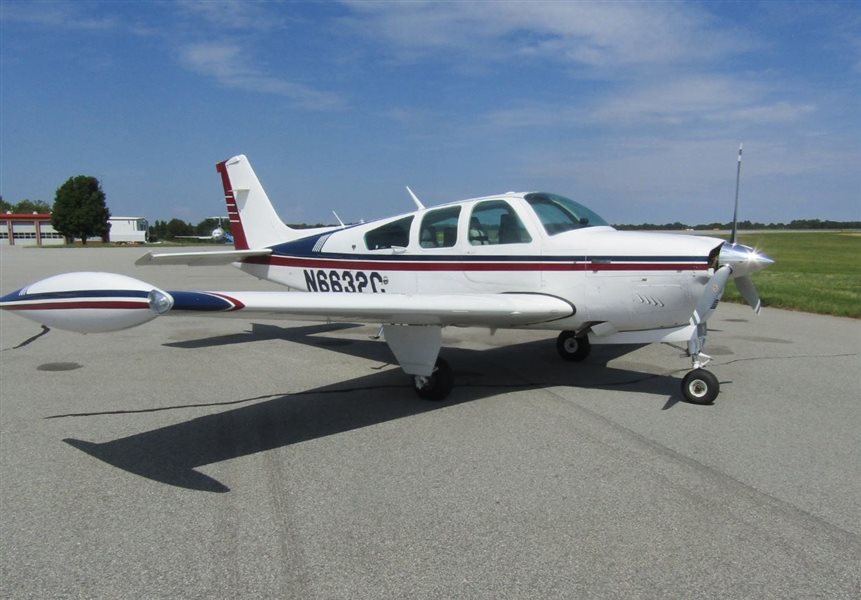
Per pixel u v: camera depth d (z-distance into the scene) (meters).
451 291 5.74
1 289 13.28
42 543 2.57
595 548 2.52
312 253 7.03
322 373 5.79
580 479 3.24
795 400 4.80
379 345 7.29
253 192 7.81
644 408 4.58
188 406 4.64
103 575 2.33
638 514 2.83
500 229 5.40
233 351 6.90
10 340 7.54
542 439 3.88
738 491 3.08
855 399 4.82
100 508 2.90
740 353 6.71
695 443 3.80
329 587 2.25
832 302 10.78
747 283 5.39
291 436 3.95
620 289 4.81
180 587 2.25
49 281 3.02
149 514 2.84
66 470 3.36
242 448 3.73
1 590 2.22
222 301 3.36
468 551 2.50
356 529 2.69
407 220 6.11
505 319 4.78
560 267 5.04
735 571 2.35
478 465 3.44
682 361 6.28
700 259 4.53
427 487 3.14
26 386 5.22
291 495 3.05
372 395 4.98
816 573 2.33
